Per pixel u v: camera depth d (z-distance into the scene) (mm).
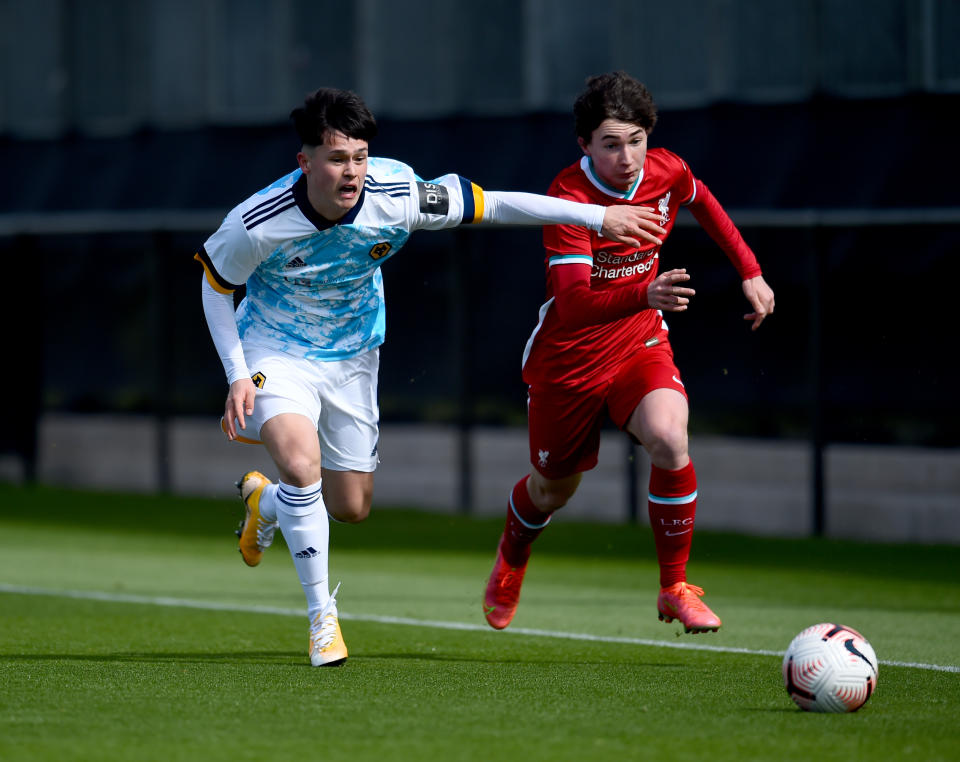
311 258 17562
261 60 63594
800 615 24531
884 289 36500
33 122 67562
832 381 37188
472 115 57594
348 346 18406
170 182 62312
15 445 50844
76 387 49844
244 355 18250
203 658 18703
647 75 55656
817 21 51812
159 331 47906
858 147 49719
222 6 64062
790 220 37406
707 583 29469
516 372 42188
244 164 61375
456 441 43406
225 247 17203
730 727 13977
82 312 49469
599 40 56969
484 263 42406
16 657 18703
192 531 39469
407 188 17562
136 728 13789
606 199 18547
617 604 26016
